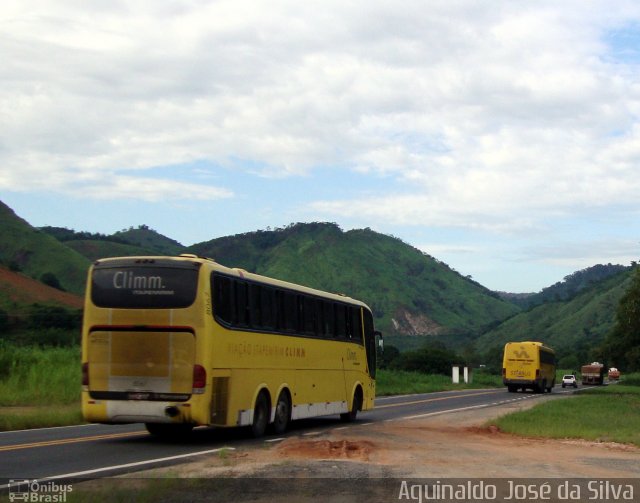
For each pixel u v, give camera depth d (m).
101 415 16.27
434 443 17.44
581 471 13.09
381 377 58.75
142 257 16.58
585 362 134.88
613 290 183.62
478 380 76.12
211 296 16.48
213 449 15.64
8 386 30.33
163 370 16.12
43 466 12.90
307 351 21.38
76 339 69.81
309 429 21.67
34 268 134.12
